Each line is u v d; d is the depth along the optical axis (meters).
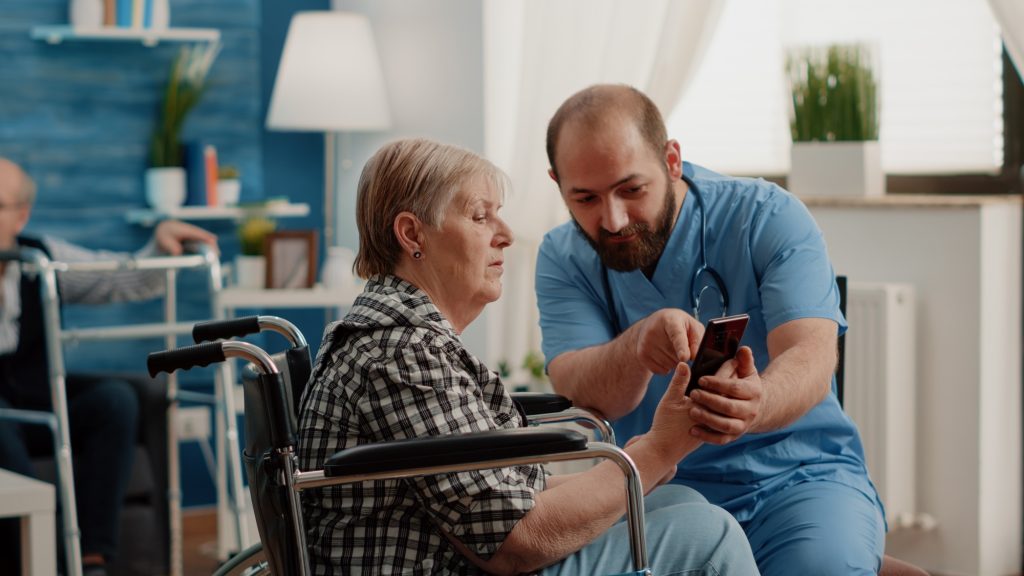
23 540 2.44
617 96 2.00
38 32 4.14
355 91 4.19
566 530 1.56
